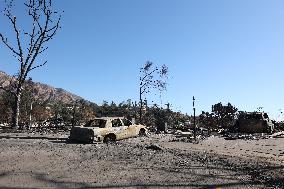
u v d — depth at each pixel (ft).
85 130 65.26
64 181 28.73
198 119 132.46
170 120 139.33
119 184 27.94
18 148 51.60
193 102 74.18
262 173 33.06
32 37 107.24
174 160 41.19
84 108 139.64
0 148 51.16
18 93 107.34
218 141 69.46
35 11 107.76
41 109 129.90
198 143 64.90
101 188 26.58
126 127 73.05
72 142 65.46
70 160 40.32
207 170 34.55
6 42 104.06
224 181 29.50
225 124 119.75
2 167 34.96
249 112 97.45
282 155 46.68
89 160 40.55
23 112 124.98
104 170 34.01
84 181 28.86
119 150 51.34
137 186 27.37
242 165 37.65
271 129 96.37
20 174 31.40
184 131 110.83
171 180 29.68
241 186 27.76
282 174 32.55
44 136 77.97
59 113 135.64
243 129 94.79
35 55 107.55
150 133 94.84
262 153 49.03
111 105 161.79
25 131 94.99
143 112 141.90
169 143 64.69
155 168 35.50
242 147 57.72
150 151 50.24
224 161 40.60
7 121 123.54
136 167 35.96
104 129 67.36
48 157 42.47
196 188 26.96
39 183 27.89
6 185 27.02
